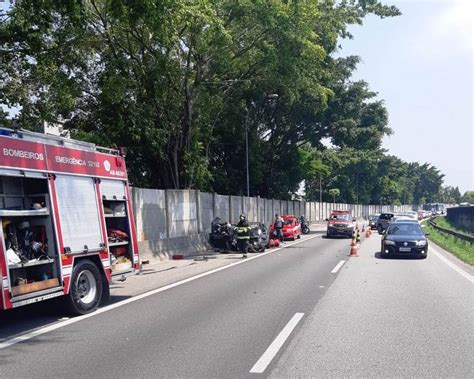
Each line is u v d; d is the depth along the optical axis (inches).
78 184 411.5
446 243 1125.7
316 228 2358.5
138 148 1099.3
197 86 1064.2
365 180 3821.4
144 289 524.7
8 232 342.0
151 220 882.8
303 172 2033.7
